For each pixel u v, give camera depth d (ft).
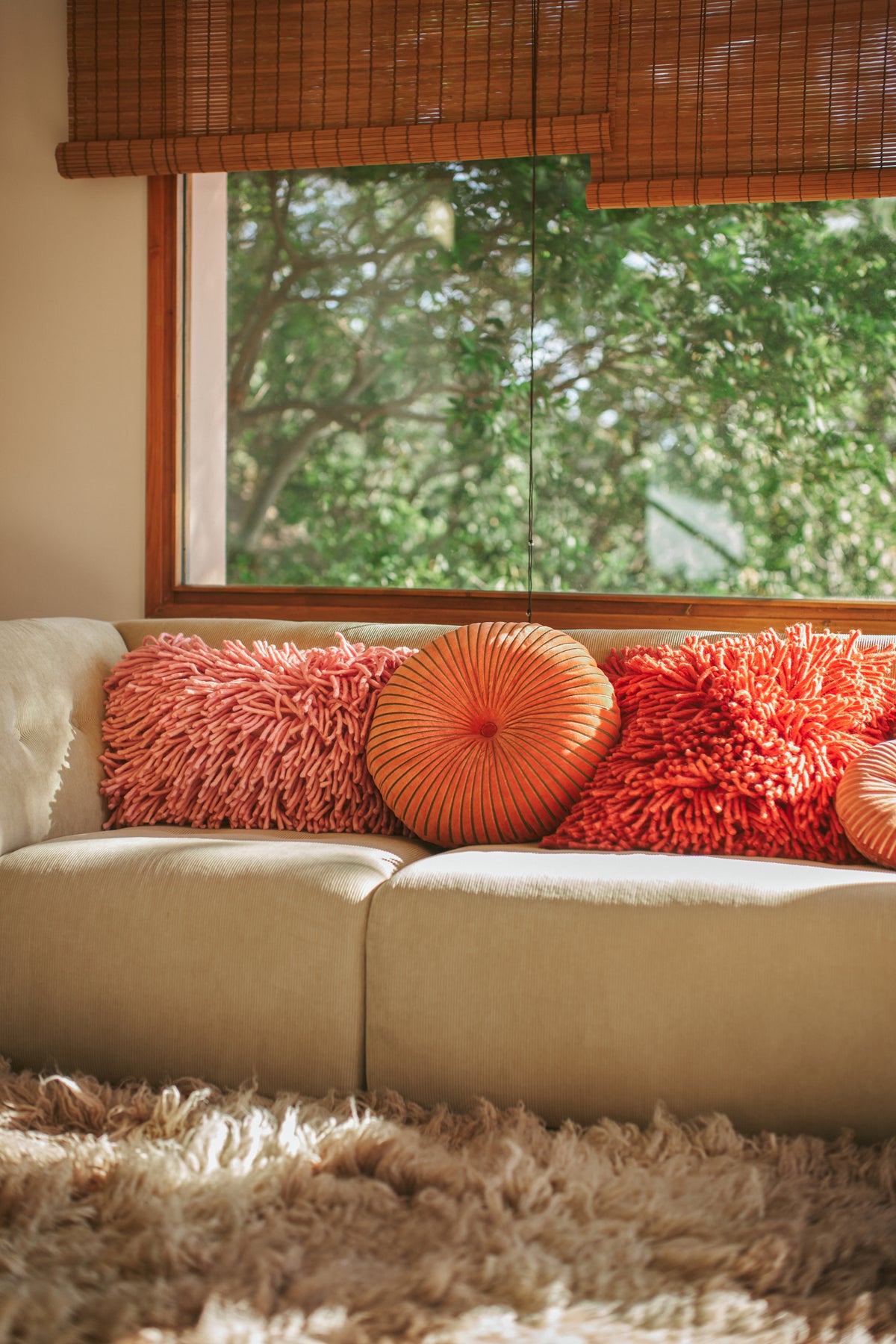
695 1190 4.22
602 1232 3.98
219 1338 3.39
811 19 8.68
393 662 7.17
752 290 9.04
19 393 9.90
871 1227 4.01
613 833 6.02
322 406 9.71
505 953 4.91
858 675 6.46
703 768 5.96
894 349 8.87
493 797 6.39
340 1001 5.05
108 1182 4.29
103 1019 5.28
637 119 8.95
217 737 6.88
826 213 8.94
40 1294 3.59
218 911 5.23
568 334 9.29
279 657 7.25
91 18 9.75
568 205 9.25
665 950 4.77
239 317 9.82
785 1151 4.45
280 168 9.51
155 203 9.71
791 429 9.02
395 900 5.12
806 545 9.01
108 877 5.41
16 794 6.16
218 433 9.86
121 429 9.80
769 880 4.98
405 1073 4.99
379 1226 4.08
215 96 9.59
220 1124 4.57
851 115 8.64
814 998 4.64
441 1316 3.52
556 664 6.72
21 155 9.89
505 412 9.39
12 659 6.56
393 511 9.61
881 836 5.40
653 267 9.16
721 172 8.84
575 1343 3.41
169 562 9.78
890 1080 4.58
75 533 9.87
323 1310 3.53
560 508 9.34
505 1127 4.62
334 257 9.64
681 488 9.16
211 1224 4.02
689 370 9.13
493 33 9.16
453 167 9.43
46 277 9.87
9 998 5.38
